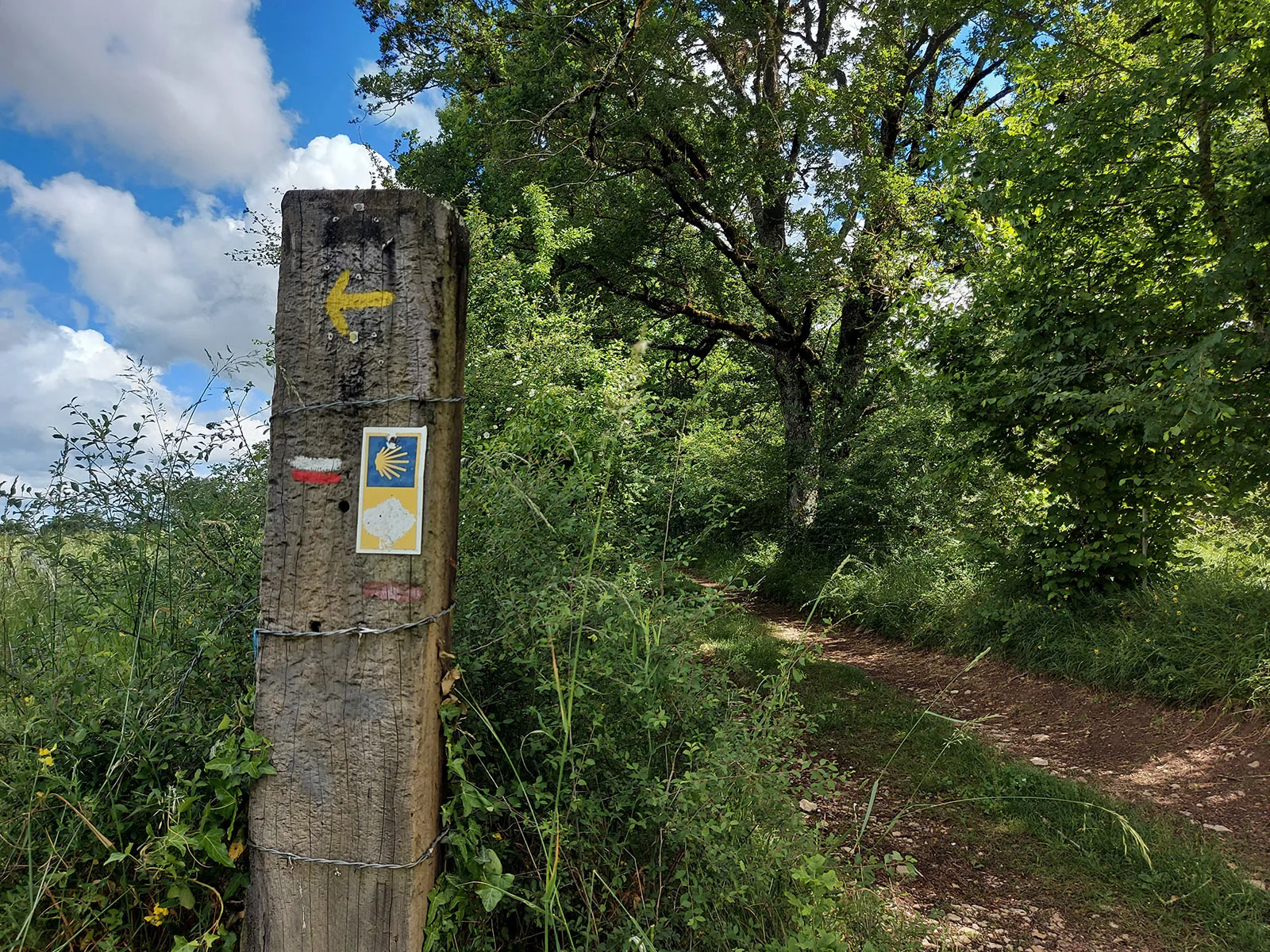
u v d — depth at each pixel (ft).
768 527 48.78
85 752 7.74
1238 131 20.89
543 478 11.28
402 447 7.14
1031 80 24.68
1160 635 20.31
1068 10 23.65
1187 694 18.44
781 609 37.29
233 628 9.09
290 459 7.29
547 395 16.11
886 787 15.58
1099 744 18.20
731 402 63.72
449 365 7.47
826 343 56.59
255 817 7.16
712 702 9.34
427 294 7.23
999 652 24.48
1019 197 21.66
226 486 10.85
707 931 7.71
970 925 10.87
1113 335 21.17
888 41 41.93
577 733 8.61
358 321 7.27
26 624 9.43
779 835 9.00
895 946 9.27
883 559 38.99
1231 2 18.07
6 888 7.11
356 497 7.18
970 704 22.13
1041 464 24.71
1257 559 22.65
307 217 7.36
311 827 7.04
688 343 59.57
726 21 41.14
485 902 6.71
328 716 7.07
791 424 50.42
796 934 7.49
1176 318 20.53
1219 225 18.90
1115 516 22.63
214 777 7.16
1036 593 25.48
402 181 53.36
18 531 9.18
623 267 48.06
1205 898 11.29
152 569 9.43
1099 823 13.61
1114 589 23.41
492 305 28.40
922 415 40.63
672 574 11.10
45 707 7.91
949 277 27.35
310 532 7.21
